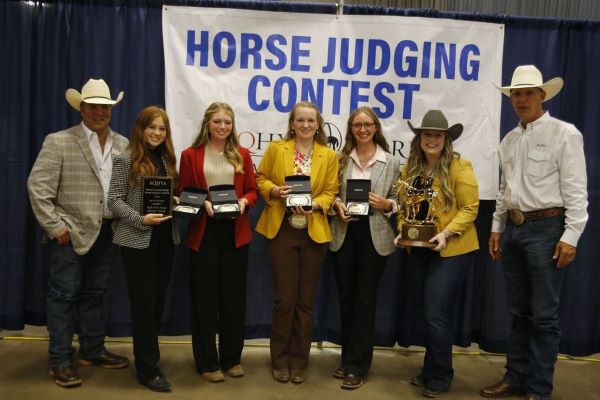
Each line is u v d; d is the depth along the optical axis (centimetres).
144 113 262
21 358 306
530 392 275
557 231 261
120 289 327
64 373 276
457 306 332
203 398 269
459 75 317
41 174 265
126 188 263
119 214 258
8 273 322
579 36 322
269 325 337
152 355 271
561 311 332
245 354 327
